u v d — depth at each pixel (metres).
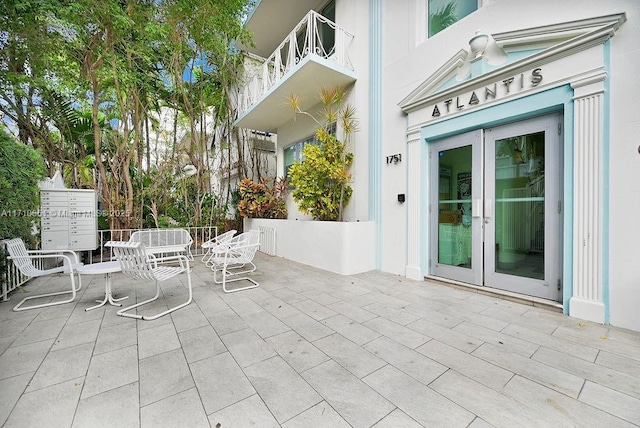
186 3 5.50
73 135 6.98
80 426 1.33
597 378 1.71
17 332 2.38
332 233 4.75
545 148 2.99
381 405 1.49
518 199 3.24
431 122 3.96
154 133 9.05
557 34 2.79
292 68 5.07
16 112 5.97
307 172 5.21
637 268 2.35
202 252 6.72
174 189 8.19
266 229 6.91
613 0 2.51
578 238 2.66
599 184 2.53
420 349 2.09
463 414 1.42
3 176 3.39
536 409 1.45
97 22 4.66
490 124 3.38
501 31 3.28
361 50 5.26
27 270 3.12
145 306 3.04
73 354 2.01
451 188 3.92
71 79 5.73
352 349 2.09
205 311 2.89
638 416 1.40
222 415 1.41
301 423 1.36
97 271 2.92
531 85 2.95
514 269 3.28
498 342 2.19
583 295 2.63
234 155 9.66
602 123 2.51
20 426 1.33
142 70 6.63
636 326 2.35
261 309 2.95
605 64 2.49
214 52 7.47
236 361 1.92
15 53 4.62
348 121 5.20
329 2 6.52
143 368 1.83
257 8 7.00
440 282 3.94
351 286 3.84
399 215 4.50
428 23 4.34
